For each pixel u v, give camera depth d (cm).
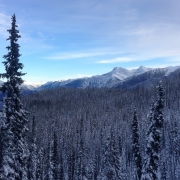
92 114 17438
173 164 8944
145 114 14400
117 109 18862
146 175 2878
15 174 1919
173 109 15462
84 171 7094
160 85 2989
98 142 10800
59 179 6981
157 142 2914
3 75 2056
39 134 11288
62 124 14112
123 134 11844
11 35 2070
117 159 5112
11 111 2033
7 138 1886
